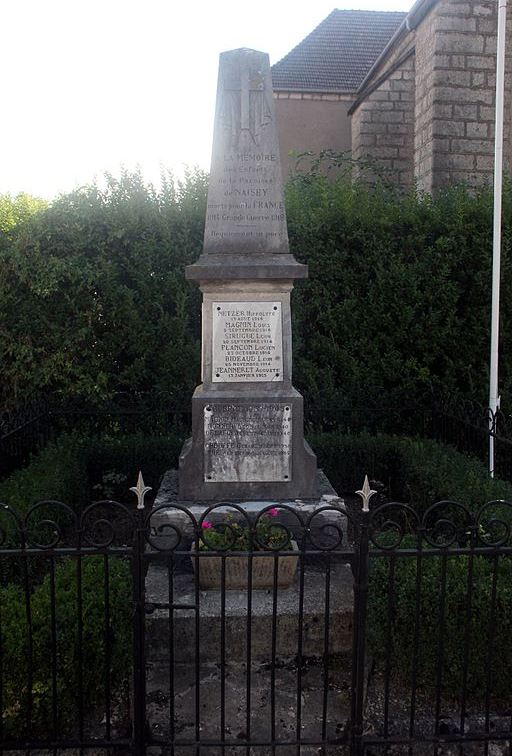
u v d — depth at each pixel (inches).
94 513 235.3
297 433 178.1
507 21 382.9
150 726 119.2
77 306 275.1
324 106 645.9
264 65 178.1
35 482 195.8
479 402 274.2
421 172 411.8
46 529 177.2
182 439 260.8
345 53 708.7
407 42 485.1
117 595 132.6
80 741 110.0
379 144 513.7
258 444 177.6
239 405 176.9
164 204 279.7
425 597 128.2
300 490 179.0
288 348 180.2
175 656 140.6
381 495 252.7
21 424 228.5
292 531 169.0
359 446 254.7
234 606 143.3
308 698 127.8
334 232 281.3
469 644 123.0
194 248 276.1
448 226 280.2
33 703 115.2
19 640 117.2
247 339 179.5
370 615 133.6
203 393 178.9
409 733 114.7
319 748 116.6
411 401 273.6
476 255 282.7
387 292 279.9
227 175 178.9
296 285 280.8
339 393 276.5
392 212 285.3
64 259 272.5
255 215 179.6
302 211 283.4
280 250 179.8
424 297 281.0
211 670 136.9
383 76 506.6
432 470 210.8
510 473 216.4
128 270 274.4
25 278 271.3
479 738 111.3
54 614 109.8
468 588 112.5
